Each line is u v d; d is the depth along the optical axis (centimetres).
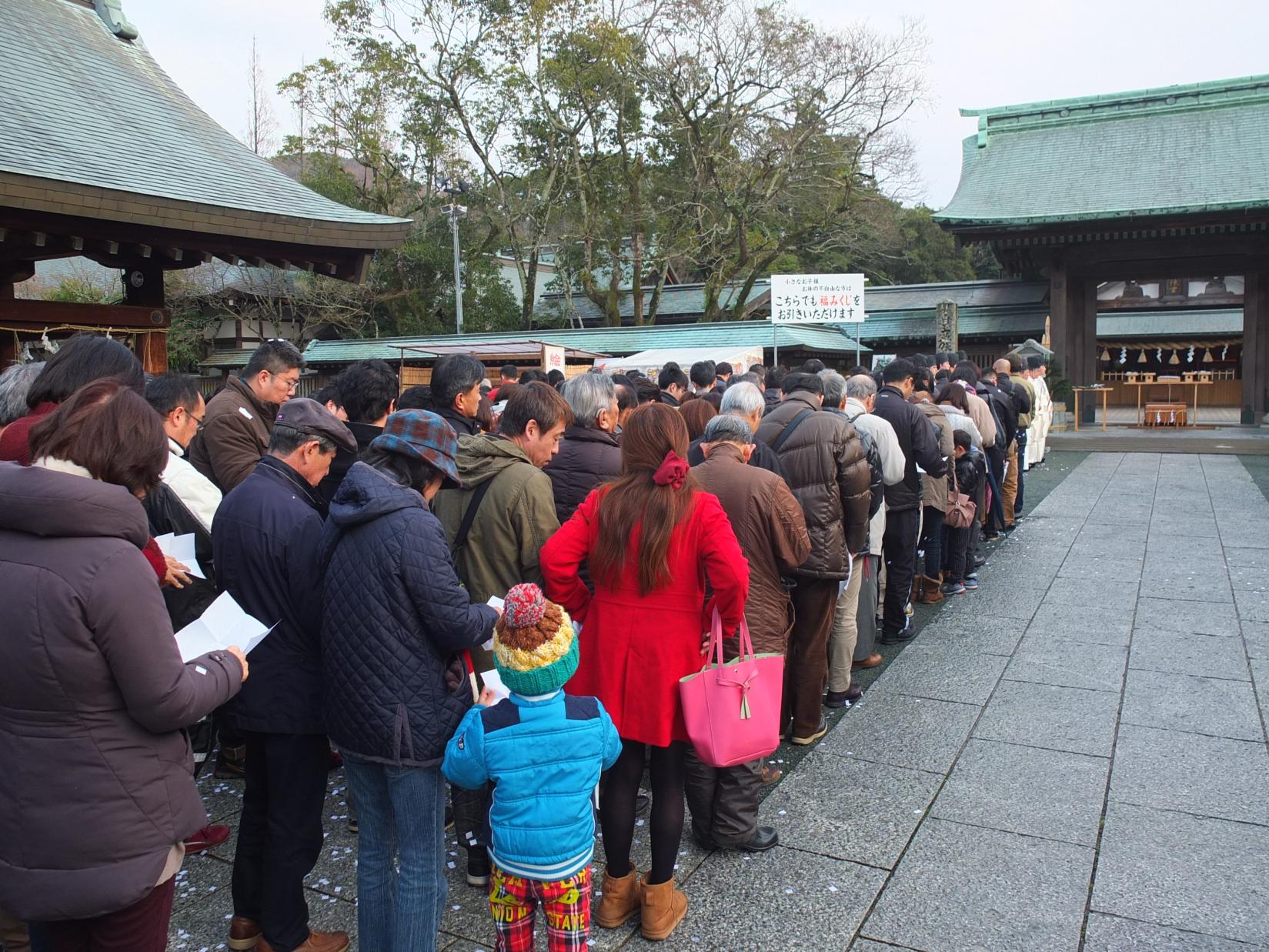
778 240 2808
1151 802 331
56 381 229
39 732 166
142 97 818
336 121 2689
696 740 248
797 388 415
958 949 253
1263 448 1356
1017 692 444
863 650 485
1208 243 1680
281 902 246
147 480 186
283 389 383
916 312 2319
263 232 677
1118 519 859
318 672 244
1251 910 265
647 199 2855
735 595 248
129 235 632
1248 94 1911
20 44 782
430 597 217
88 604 164
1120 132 1984
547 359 1542
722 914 275
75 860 167
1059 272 1780
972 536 636
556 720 210
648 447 252
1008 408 801
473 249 2881
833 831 321
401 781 223
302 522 244
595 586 263
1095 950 249
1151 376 2472
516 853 212
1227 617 544
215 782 385
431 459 235
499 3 2473
